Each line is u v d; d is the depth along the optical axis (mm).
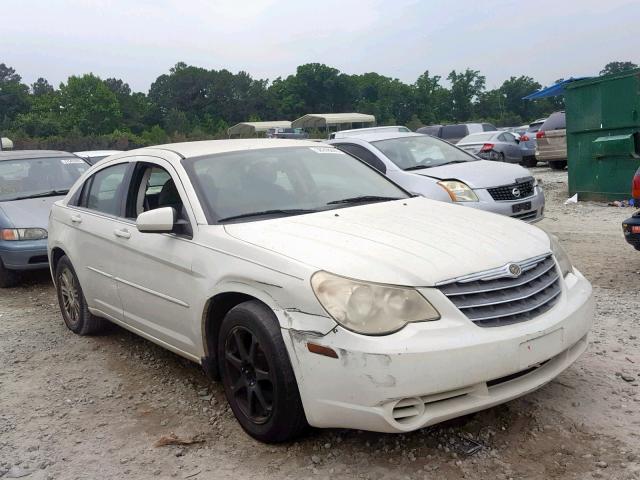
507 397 3312
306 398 3299
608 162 11906
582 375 4301
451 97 109438
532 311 3445
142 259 4535
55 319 6621
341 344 3139
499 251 3600
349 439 3637
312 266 3377
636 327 5168
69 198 5953
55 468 3613
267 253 3604
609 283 6504
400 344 3076
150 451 3738
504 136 21500
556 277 3766
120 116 99438
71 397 4586
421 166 8930
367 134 9969
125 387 4703
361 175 5109
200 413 4180
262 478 3357
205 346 4055
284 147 5094
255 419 3693
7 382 4938
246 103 113250
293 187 4617
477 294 3332
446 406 3197
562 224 10273
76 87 97000
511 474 3227
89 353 5461
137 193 4934
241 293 3676
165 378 4809
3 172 9109
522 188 8578
